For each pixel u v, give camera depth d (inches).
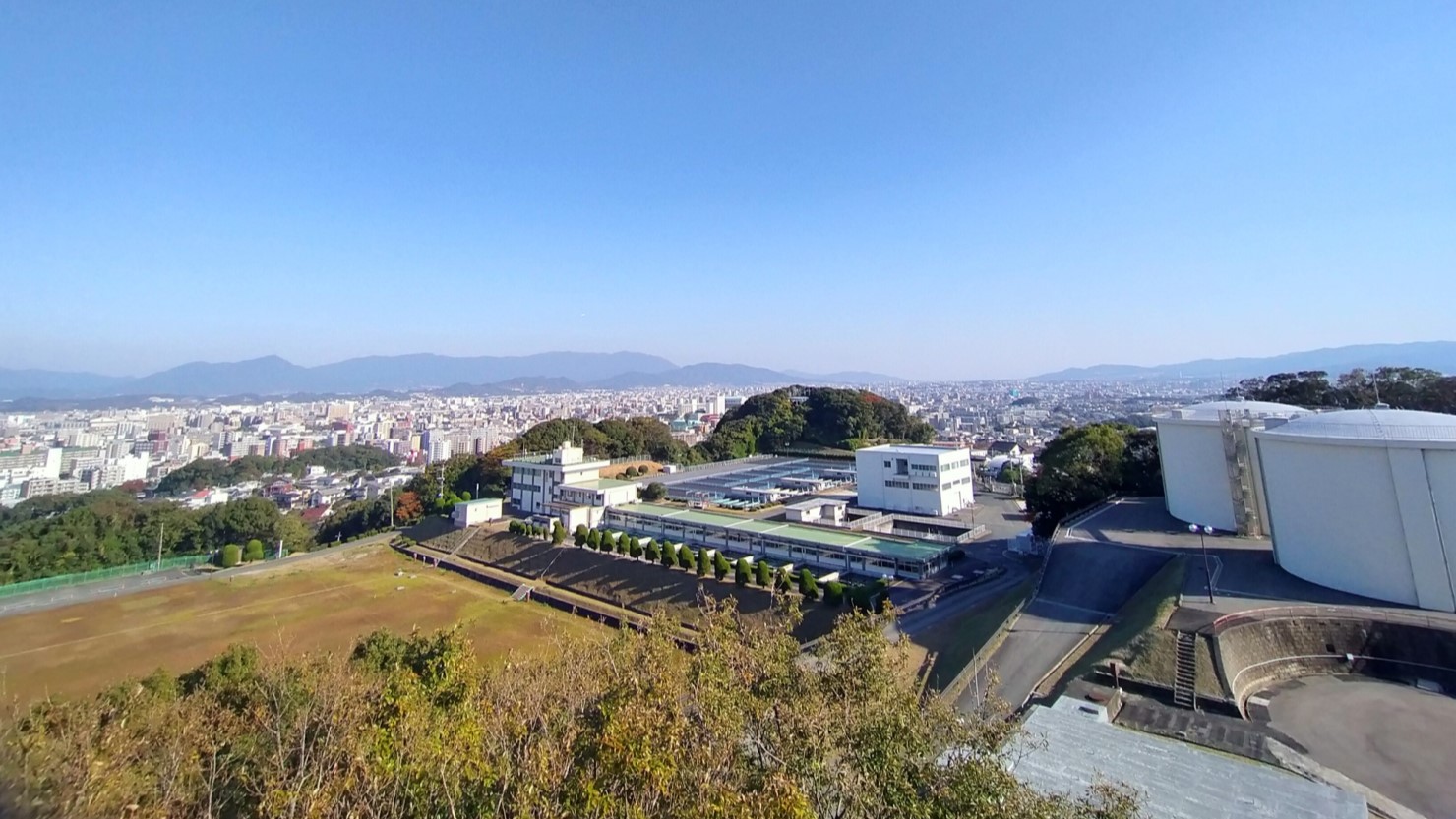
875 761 353.4
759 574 1461.6
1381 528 931.3
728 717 394.0
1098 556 1237.7
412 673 590.6
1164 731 681.0
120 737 538.9
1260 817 519.5
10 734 401.4
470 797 344.2
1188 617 884.0
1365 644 842.2
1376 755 644.1
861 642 467.8
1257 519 1302.9
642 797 300.8
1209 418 1423.5
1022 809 341.4
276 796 375.6
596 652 652.1
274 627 1477.6
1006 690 821.2
